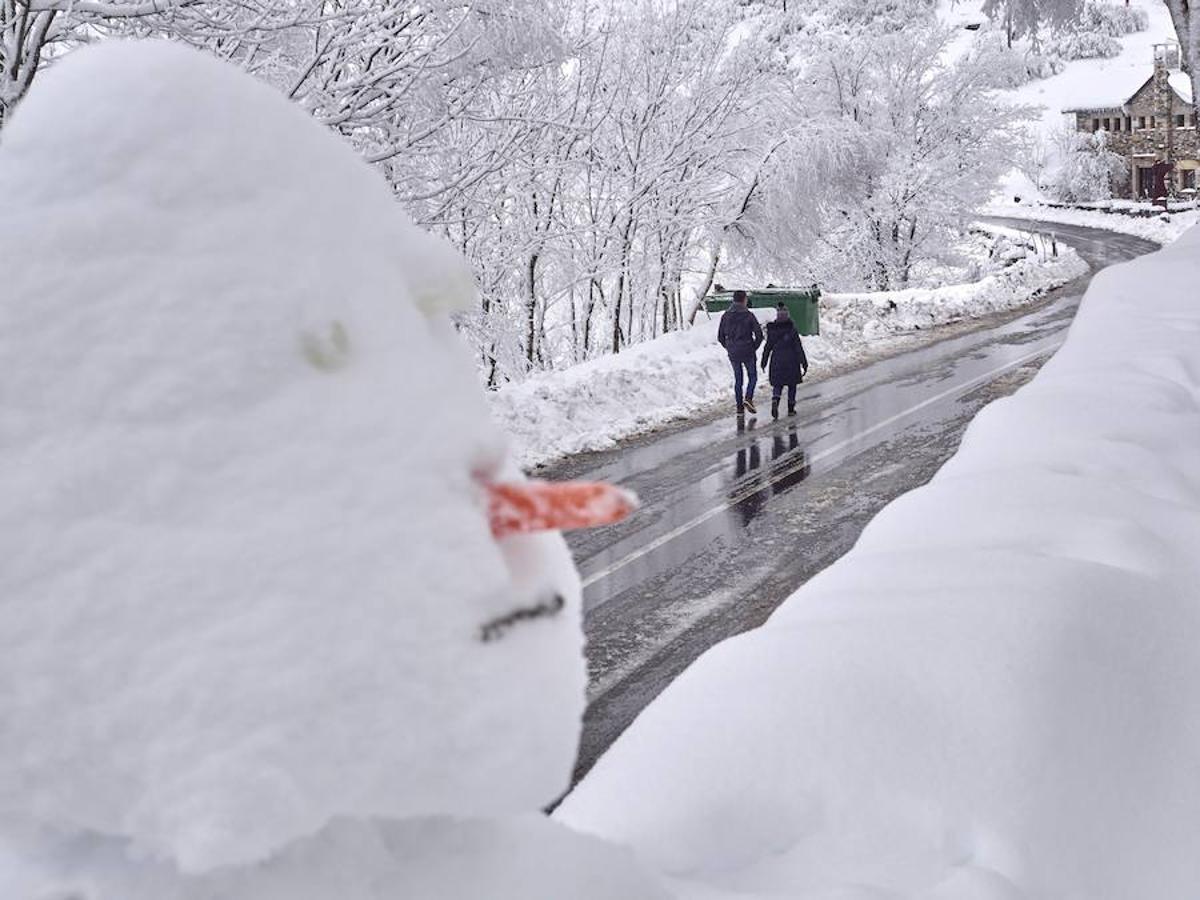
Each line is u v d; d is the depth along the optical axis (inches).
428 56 444.1
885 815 109.9
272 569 43.4
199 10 382.0
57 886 49.3
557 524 46.2
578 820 112.0
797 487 424.8
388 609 44.0
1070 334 447.5
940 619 138.2
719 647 141.5
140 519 43.5
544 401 581.6
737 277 1045.2
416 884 54.9
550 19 520.7
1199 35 638.5
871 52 1300.4
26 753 44.8
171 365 44.0
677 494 426.0
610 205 844.6
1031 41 709.3
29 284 44.2
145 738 43.2
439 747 44.7
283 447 44.4
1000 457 246.5
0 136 48.0
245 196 46.1
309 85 427.5
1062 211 2787.9
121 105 45.8
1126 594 151.1
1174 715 133.5
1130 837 114.1
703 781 113.6
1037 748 117.6
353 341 46.2
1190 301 484.7
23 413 43.9
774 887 101.0
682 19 848.3
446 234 642.2
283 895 50.5
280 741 43.1
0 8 353.7
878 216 1291.8
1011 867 105.5
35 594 43.4
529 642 46.7
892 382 660.7
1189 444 259.3
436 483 45.8
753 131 932.6
